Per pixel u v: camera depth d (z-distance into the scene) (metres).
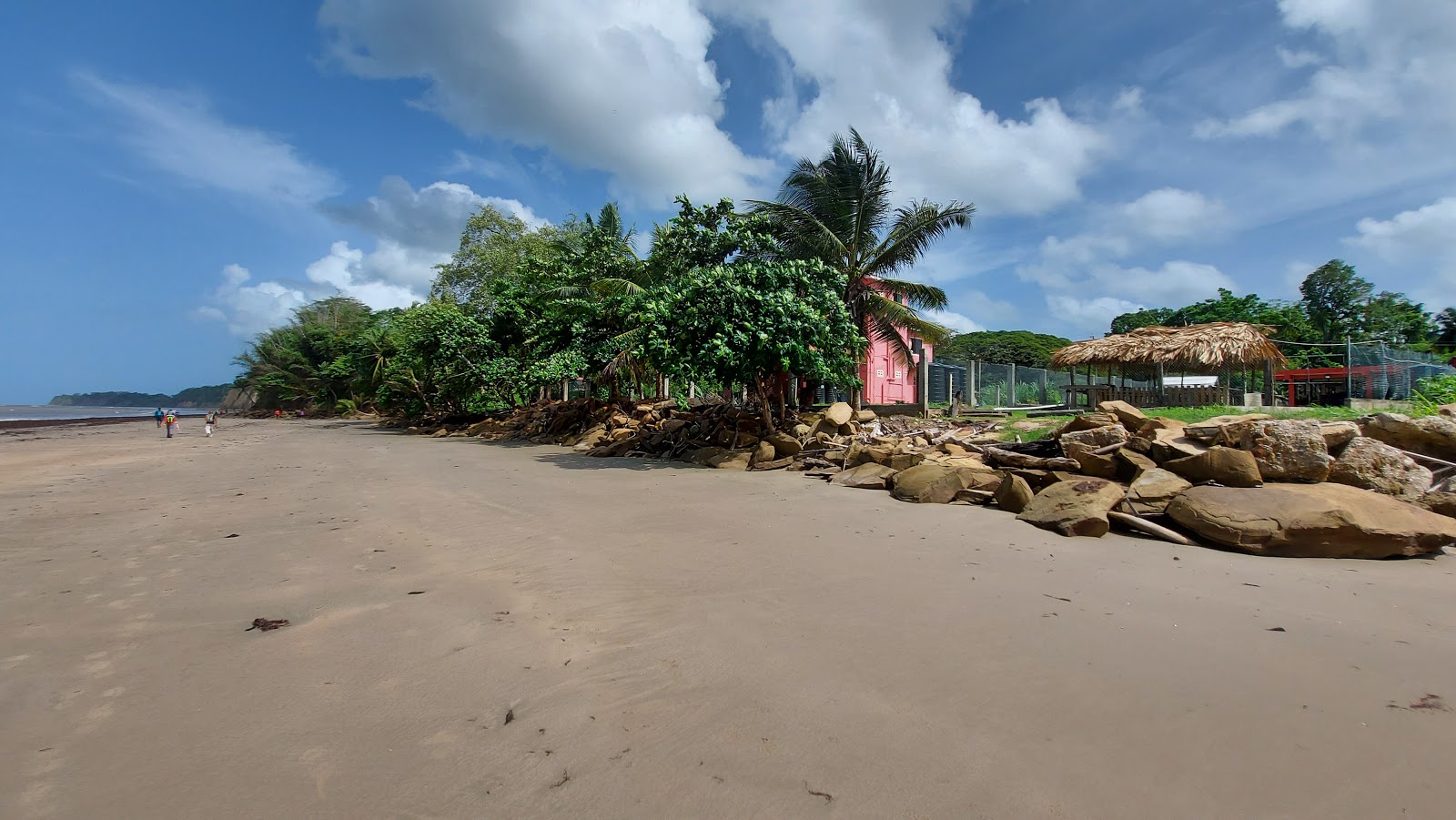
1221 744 2.57
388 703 3.04
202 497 9.95
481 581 5.02
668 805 2.25
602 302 22.41
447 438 28.08
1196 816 2.14
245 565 5.60
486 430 28.22
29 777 2.46
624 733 2.74
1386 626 3.89
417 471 13.30
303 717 2.91
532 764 2.52
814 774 2.41
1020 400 26.53
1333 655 3.45
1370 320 39.44
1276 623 3.96
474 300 39.72
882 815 2.17
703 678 3.24
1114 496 6.82
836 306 14.47
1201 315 41.41
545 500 9.11
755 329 13.07
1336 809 2.18
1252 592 4.59
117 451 20.81
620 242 25.45
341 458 17.28
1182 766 2.43
